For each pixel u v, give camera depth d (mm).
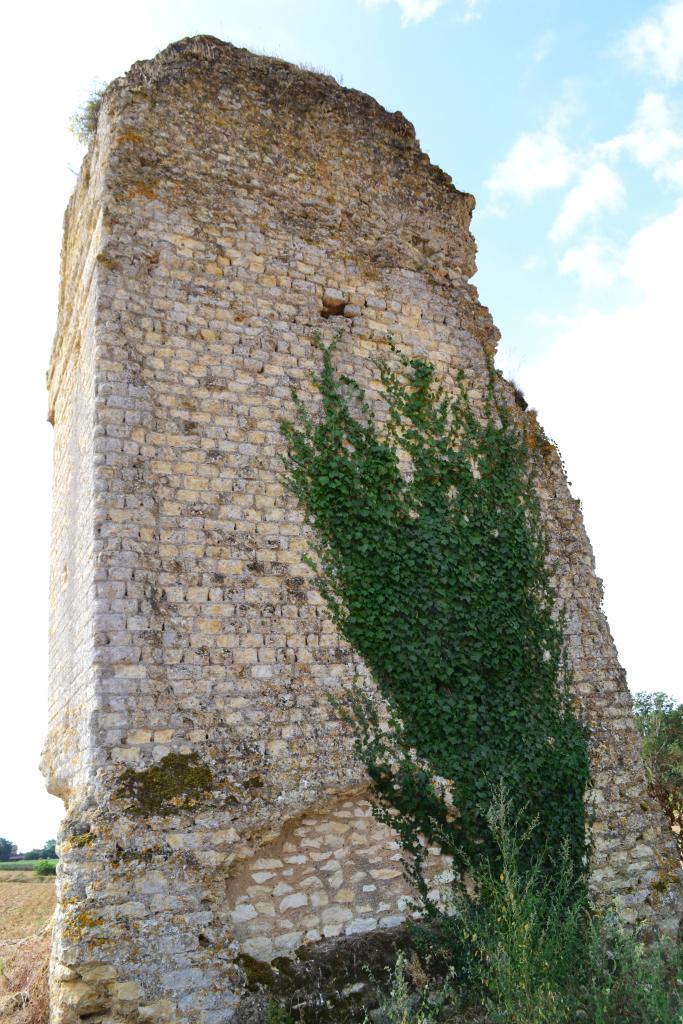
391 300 10586
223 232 9578
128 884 6668
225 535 8344
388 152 11453
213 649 7871
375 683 8555
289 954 7355
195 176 9633
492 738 8867
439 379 10531
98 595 7492
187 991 6566
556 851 8719
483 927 7605
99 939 6414
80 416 9547
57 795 10102
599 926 8078
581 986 7250
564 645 9773
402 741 8430
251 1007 6715
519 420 10898
